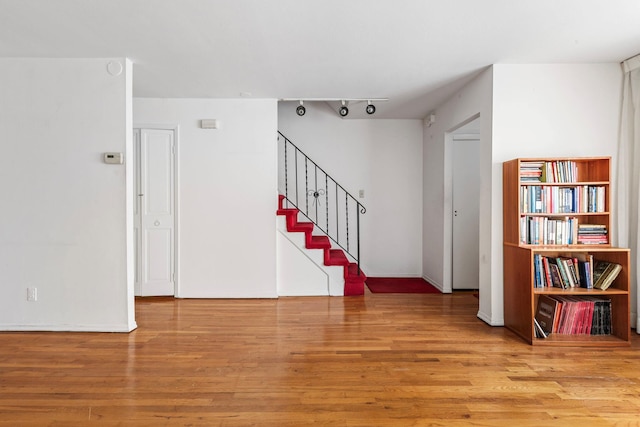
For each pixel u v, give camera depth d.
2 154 3.72
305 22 2.98
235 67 3.95
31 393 2.51
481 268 4.21
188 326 3.94
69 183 3.75
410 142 6.54
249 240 5.14
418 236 6.56
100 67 3.72
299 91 4.80
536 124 3.87
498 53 3.60
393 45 3.40
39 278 3.75
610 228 3.59
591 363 3.00
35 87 3.71
